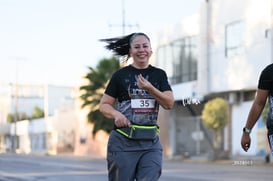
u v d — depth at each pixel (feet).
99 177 70.38
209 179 63.93
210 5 134.62
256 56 119.65
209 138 142.10
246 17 122.83
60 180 65.16
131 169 21.06
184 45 148.15
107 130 163.32
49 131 269.03
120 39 22.16
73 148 232.73
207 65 135.44
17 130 327.67
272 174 72.64
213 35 133.80
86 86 168.25
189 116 150.10
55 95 387.96
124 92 21.26
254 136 121.70
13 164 112.98
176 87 150.51
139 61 21.47
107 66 168.76
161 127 159.33
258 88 20.53
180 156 145.69
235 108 131.34
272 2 114.11
